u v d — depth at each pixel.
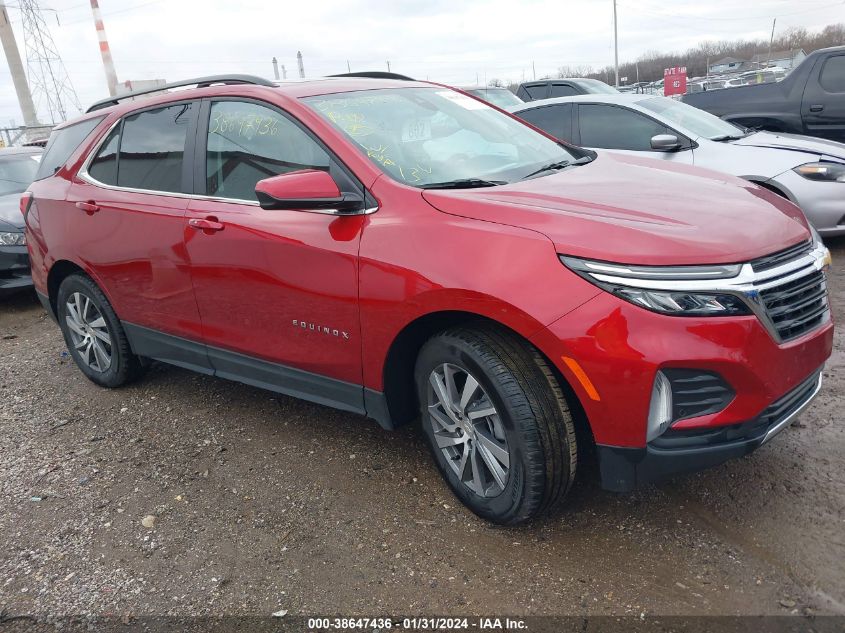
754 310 2.35
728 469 3.07
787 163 5.99
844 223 5.96
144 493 3.33
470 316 2.69
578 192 2.86
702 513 2.80
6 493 3.44
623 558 2.59
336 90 3.52
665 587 2.42
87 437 3.99
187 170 3.68
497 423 2.65
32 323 6.63
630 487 2.47
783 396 2.49
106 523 3.11
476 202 2.71
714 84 32.59
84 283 4.40
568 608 2.37
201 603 2.56
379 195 2.91
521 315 2.42
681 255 2.32
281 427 3.89
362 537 2.85
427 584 2.55
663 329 2.28
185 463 3.58
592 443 2.83
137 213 3.85
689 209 2.65
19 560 2.90
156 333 4.05
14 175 8.13
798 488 2.89
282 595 2.56
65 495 3.38
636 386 2.30
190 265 3.60
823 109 8.13
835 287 5.38
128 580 2.72
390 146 3.18
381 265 2.78
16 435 4.09
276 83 3.59
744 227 2.53
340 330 3.02
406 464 3.38
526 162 3.45
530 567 2.59
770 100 8.61
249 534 2.94
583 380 2.37
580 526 2.79
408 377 3.06
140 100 4.12
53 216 4.45
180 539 2.95
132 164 4.02
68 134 4.67
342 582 2.60
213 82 3.80
